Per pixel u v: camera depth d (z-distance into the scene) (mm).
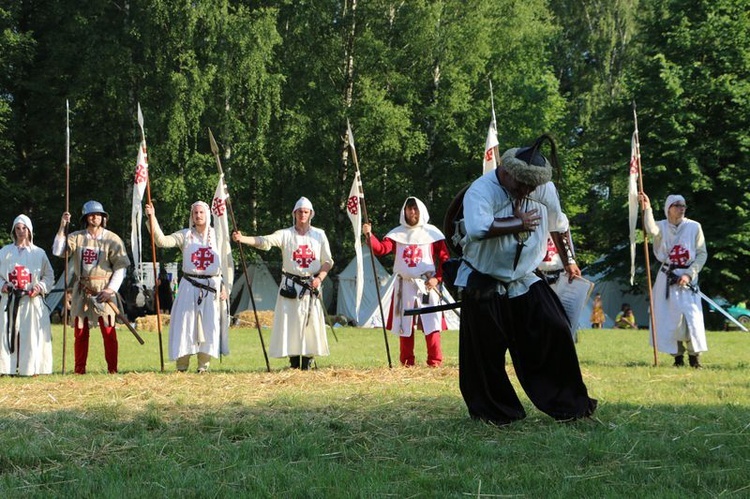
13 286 10703
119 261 10742
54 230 34000
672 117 30188
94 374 10211
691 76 31047
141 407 6820
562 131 37750
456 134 33125
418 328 10703
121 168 30453
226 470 4695
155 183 29031
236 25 29109
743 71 31500
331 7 31719
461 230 6016
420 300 10617
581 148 38875
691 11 32969
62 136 31000
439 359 10523
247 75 29266
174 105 28484
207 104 29844
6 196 31484
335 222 32531
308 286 10414
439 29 32219
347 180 32938
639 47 43688
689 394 7391
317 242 10508
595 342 17828
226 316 10625
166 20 29328
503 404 5953
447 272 6070
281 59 32531
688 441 5184
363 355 13836
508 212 5777
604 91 42938
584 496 4098
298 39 32406
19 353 10648
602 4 45250
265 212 34406
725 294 31516
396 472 4578
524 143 34188
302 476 4535
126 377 8883
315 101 31578
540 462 4758
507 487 4273
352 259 33156
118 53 29047
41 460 4988
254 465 4770
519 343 5902
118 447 5285
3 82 31734
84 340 10680
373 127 31188
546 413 5836
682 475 4430
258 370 10719
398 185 34844
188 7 28625
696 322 10945
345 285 29703
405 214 10836
